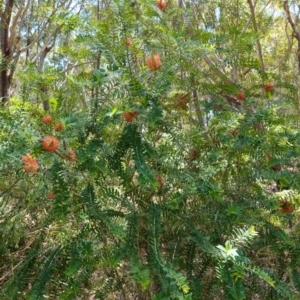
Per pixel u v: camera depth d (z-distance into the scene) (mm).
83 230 1739
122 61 1727
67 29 1805
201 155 1916
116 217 1760
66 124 1537
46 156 1662
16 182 2146
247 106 2035
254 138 1872
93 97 1793
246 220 1770
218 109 2084
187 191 1769
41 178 1943
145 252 1858
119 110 1568
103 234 1728
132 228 1688
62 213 1616
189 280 1723
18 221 2365
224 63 2053
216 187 1692
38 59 5133
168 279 1523
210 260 1849
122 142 1698
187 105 2117
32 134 1402
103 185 1839
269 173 1899
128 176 1756
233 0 3549
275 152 1915
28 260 1887
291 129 2025
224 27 2975
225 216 1803
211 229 1883
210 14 3582
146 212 1803
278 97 2389
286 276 2127
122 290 1921
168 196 1840
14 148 1484
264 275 1447
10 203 2516
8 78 3436
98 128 1702
